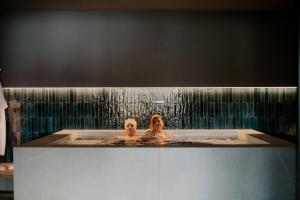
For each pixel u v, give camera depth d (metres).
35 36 4.82
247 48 4.84
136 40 4.83
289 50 4.85
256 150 2.78
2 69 4.83
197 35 4.84
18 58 4.83
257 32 4.84
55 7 4.59
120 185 2.78
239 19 4.84
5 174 4.06
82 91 4.91
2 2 4.37
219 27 4.84
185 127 4.91
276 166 2.78
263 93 4.91
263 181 2.78
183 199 2.78
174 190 2.78
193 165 2.77
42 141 3.19
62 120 4.91
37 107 4.91
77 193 2.78
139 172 2.77
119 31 4.83
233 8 4.68
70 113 4.91
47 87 4.85
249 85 4.85
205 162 2.78
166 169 2.78
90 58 4.83
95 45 4.83
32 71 4.83
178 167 2.78
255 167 2.78
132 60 4.84
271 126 4.91
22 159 2.78
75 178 2.78
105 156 2.77
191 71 4.85
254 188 2.78
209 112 4.91
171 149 2.77
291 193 2.79
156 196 2.78
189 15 4.83
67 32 4.82
